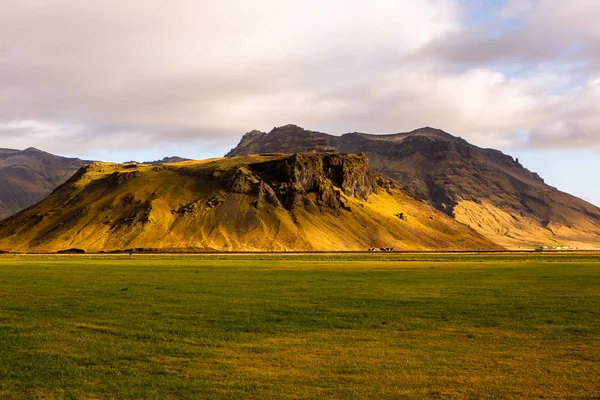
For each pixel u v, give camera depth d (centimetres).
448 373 2806
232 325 4081
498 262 15238
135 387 2584
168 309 4906
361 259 17675
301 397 2442
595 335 3725
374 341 3550
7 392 2514
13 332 3819
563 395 2478
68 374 2791
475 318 4406
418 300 5581
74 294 6162
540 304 5256
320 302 5409
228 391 2522
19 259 17962
